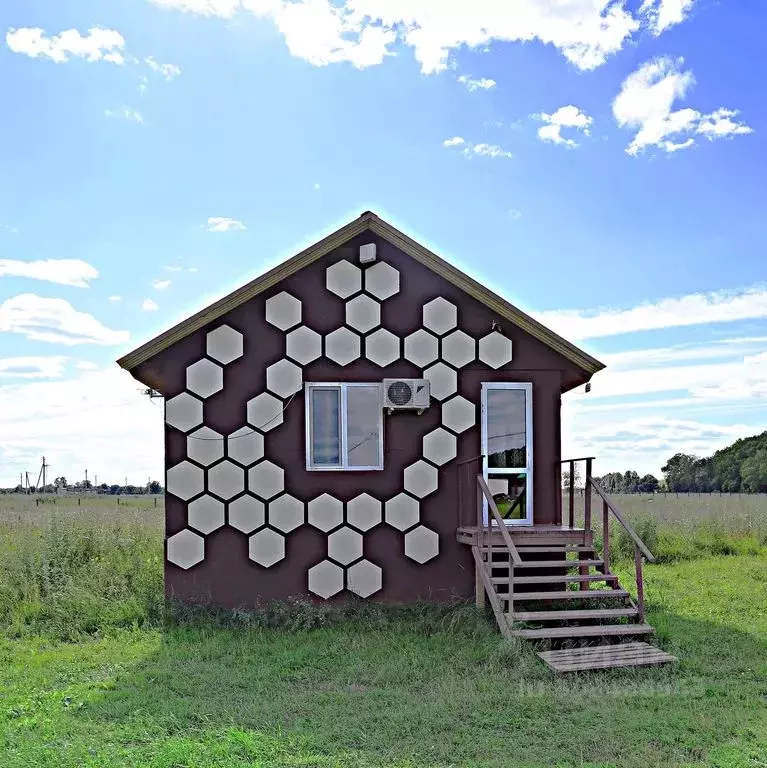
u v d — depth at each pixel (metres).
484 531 12.11
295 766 6.37
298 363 12.80
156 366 12.49
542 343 13.40
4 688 8.80
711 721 7.55
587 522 12.09
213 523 12.41
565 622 11.27
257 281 12.62
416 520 12.86
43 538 16.11
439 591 12.77
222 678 9.02
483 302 13.31
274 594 12.45
